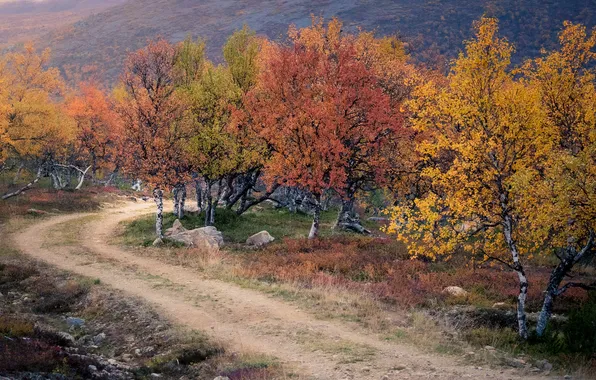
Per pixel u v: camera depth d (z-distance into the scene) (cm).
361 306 1877
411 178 3500
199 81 3922
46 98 6062
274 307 1877
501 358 1363
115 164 6750
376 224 4969
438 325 1700
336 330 1612
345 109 3069
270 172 3200
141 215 4791
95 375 1109
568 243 1502
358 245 3070
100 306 1952
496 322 1752
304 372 1236
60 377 1024
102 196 5856
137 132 3278
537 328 1558
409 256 2791
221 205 4825
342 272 2483
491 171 1598
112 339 1639
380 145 3300
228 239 3472
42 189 5703
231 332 1603
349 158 3238
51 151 5772
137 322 1739
